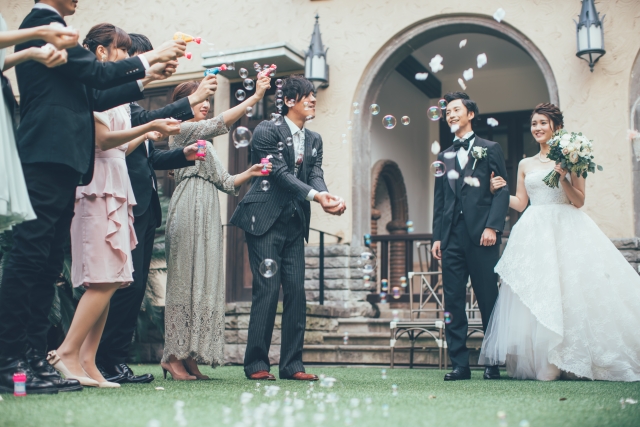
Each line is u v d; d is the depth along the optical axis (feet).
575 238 13.79
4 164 7.77
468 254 13.85
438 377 14.08
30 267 8.59
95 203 10.14
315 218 26.37
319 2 27.09
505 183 13.93
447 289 13.87
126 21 29.91
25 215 7.97
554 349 13.08
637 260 21.38
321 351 20.98
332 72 26.66
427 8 25.68
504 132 37.01
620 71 22.50
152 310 21.31
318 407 7.29
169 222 12.66
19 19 30.99
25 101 9.05
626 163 22.07
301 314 12.37
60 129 8.80
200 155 11.82
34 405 7.20
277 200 12.35
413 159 36.99
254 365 12.15
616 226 21.94
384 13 26.30
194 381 11.72
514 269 13.70
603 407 7.88
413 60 34.27
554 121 14.80
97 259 9.99
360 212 25.99
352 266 25.71
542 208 14.20
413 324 17.72
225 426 6.01
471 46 33.53
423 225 38.17
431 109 14.53
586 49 22.34
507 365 14.16
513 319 13.57
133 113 12.24
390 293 30.89
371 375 14.58
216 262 12.59
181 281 12.34
